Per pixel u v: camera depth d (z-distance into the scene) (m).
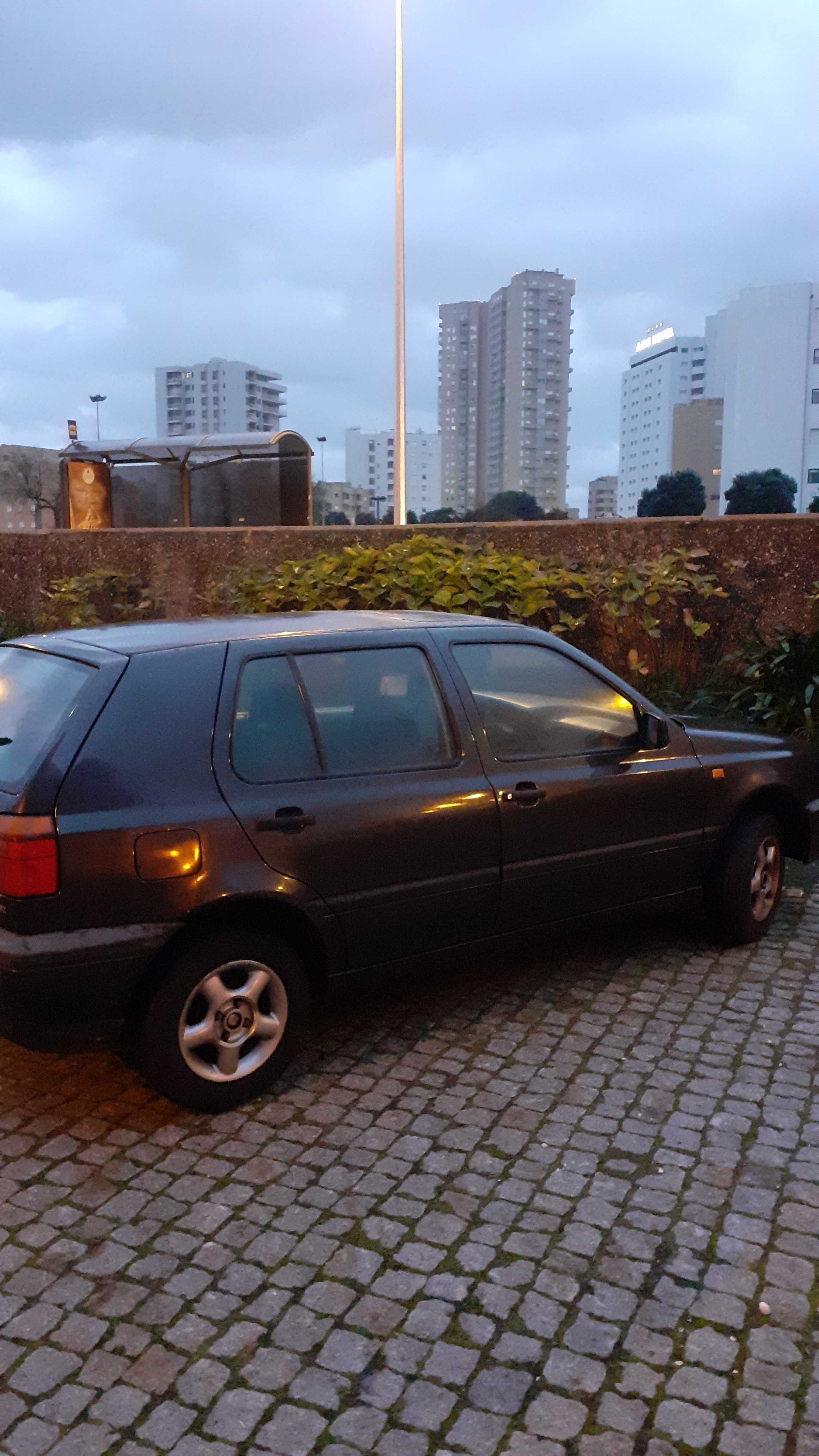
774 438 134.50
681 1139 3.50
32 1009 3.28
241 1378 2.52
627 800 4.60
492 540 10.10
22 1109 3.72
